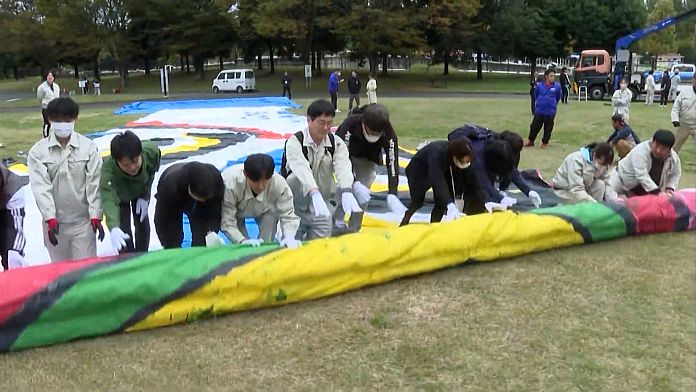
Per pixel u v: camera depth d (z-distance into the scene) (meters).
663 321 4.51
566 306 4.73
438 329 4.35
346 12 40.25
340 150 5.39
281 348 4.07
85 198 4.89
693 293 5.00
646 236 6.42
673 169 7.17
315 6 39.38
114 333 4.21
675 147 11.06
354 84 22.39
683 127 10.82
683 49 66.00
